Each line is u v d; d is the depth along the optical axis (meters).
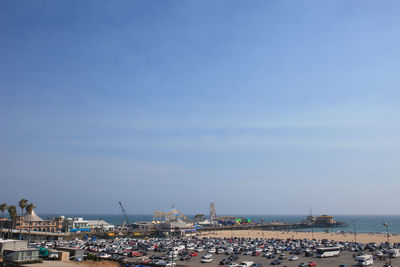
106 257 146.12
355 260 142.38
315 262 137.00
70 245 196.00
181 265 132.62
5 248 124.44
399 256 150.88
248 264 128.00
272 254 155.25
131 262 133.38
